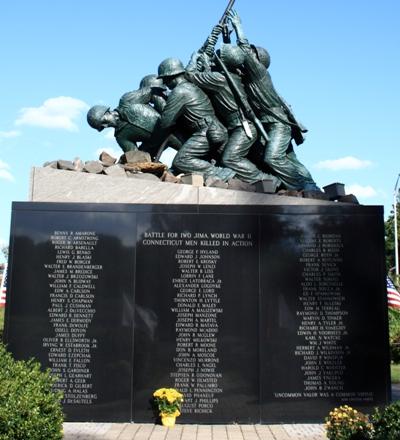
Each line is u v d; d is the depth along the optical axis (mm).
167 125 11852
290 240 8438
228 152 11633
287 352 8195
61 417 5828
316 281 8344
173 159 11703
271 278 8352
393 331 16625
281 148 11742
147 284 8328
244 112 11914
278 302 8297
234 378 8133
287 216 8477
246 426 7891
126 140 12328
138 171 10586
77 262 8352
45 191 9547
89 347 8188
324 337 8227
